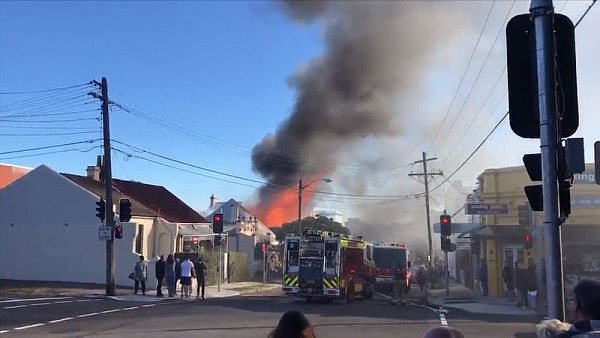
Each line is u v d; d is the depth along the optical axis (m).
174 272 26.38
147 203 39.25
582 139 4.21
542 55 4.25
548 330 3.07
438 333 3.01
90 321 15.94
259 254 52.81
